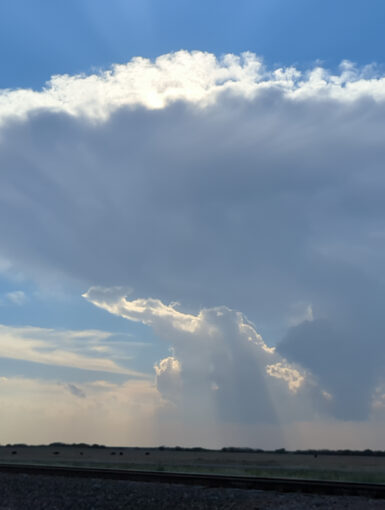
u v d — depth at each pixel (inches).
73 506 800.3
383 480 1103.0
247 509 715.4
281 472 1448.1
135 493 858.8
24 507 824.3
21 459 2716.5
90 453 4480.8
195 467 1781.5
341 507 692.1
